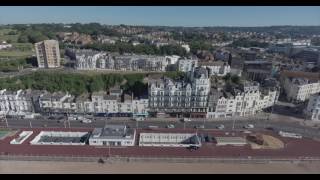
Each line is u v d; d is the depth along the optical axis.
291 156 138.50
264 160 133.38
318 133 169.38
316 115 188.88
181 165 130.12
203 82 179.75
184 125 176.00
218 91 196.62
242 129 171.75
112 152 139.88
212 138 156.38
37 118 183.25
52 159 132.25
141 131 165.62
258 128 174.25
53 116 185.88
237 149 144.88
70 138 159.62
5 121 177.00
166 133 159.38
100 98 183.38
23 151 139.25
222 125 176.38
